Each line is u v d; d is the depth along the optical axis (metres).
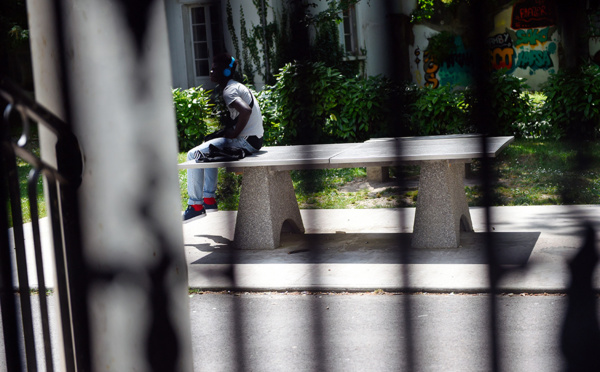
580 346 4.62
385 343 4.95
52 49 2.65
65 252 2.77
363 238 8.37
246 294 6.41
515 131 15.64
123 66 2.60
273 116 15.61
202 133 16.72
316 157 7.81
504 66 30.06
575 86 14.52
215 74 9.07
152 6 2.59
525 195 10.38
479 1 3.03
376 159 7.39
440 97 14.66
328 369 4.55
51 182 2.71
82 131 2.67
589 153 13.16
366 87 14.95
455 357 4.60
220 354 4.95
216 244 8.52
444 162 7.54
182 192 12.50
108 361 2.80
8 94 2.51
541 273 6.27
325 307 5.89
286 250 7.97
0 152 2.85
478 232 8.25
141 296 2.73
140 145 2.65
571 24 23.52
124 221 2.69
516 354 4.59
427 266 6.81
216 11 24.28
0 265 3.08
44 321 3.08
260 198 8.12
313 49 21.61
